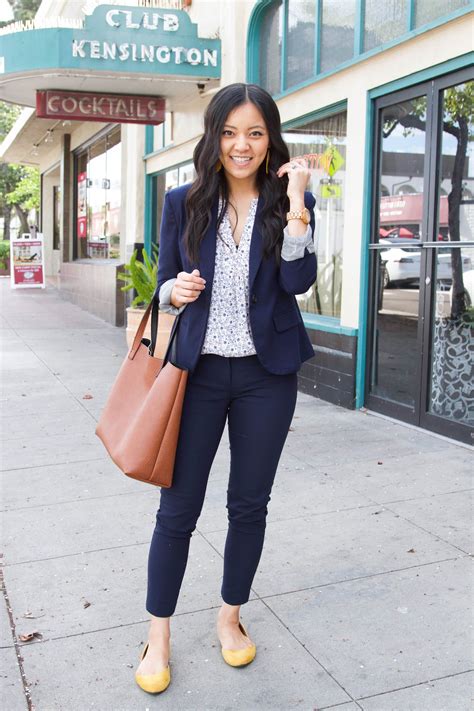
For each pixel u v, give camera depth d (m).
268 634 2.76
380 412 5.89
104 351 9.29
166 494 2.45
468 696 2.38
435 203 5.16
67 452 4.99
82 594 3.04
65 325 12.02
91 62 7.80
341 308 6.43
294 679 2.48
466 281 4.92
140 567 3.28
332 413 6.02
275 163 2.36
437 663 2.56
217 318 2.33
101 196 14.14
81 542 3.54
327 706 2.34
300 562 3.33
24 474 4.54
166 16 7.92
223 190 2.34
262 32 7.69
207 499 4.08
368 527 3.71
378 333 5.91
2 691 2.41
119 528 3.71
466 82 4.82
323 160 6.80
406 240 5.51
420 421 5.43
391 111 5.62
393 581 3.14
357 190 5.98
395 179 5.61
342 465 4.67
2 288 19.89
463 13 4.66
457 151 4.94
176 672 2.53
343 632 2.76
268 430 2.40
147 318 2.46
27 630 2.77
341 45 6.22
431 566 3.28
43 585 3.12
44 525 3.75
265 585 3.12
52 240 23.52
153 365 2.46
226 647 2.58
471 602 2.97
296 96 6.95
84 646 2.67
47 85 8.57
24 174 31.89
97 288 13.12
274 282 2.33
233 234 2.35
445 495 4.13
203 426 2.40
